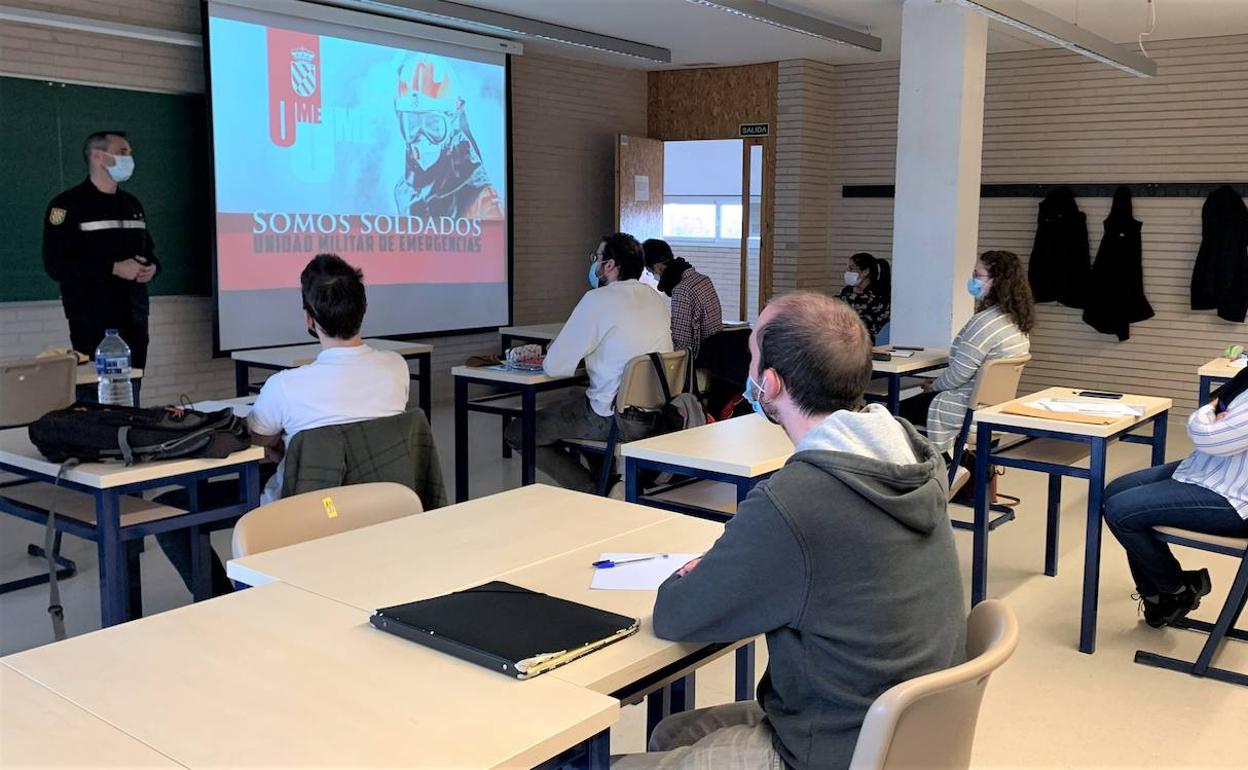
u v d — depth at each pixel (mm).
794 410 1684
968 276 6715
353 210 7406
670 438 3254
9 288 5691
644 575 1942
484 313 8531
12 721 1357
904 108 6621
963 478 4348
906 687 1372
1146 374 8156
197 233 6594
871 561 1493
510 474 5949
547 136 9125
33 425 2859
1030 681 3266
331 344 3211
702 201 13094
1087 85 8148
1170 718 3021
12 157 5637
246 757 1267
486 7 7098
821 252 9664
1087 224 8266
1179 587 3557
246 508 3035
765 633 1581
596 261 4926
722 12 7234
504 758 1273
